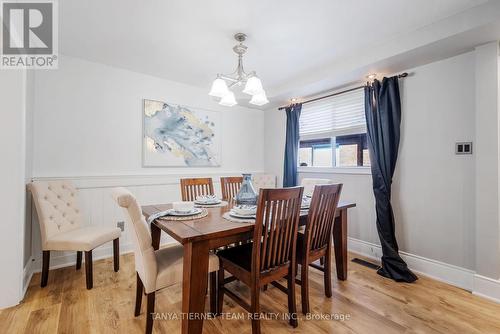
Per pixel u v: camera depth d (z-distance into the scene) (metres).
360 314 1.79
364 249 2.97
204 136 3.71
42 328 1.59
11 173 1.85
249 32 2.18
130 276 2.35
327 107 3.50
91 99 2.78
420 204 2.51
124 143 3.01
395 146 2.62
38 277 2.30
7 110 1.84
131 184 3.02
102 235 2.25
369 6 1.82
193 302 1.38
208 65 2.89
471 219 2.19
